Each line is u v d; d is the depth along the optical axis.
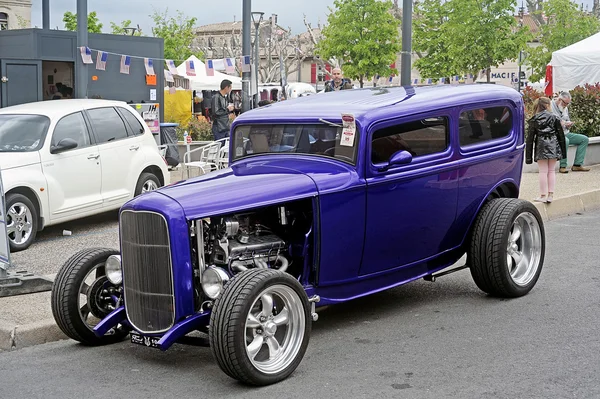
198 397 5.38
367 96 7.30
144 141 12.53
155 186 12.64
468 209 7.42
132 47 18.47
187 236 5.65
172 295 5.66
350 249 6.52
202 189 5.97
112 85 18.30
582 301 7.49
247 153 7.28
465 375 5.59
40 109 11.49
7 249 7.91
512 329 6.66
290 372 5.65
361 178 6.51
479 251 7.34
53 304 6.38
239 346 5.32
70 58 17.67
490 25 35.00
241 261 5.93
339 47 38.09
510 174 7.85
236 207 5.82
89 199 11.43
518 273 7.67
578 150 16.95
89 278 7.31
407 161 6.61
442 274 7.48
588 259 9.36
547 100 12.45
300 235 6.31
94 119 11.81
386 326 6.90
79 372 5.98
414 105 6.96
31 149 10.82
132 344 6.66
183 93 26.77
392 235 6.83
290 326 5.74
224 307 5.34
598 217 12.61
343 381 5.57
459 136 7.30
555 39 51.62
